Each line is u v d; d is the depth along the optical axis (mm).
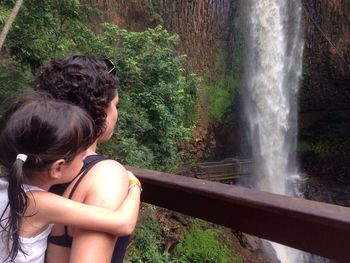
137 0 15953
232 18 18250
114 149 9039
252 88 18266
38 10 8320
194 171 15734
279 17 18234
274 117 18500
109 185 1091
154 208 10508
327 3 17859
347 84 18422
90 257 1017
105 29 11344
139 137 10625
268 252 12773
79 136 1015
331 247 1212
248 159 17469
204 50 17875
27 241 1047
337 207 1197
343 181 18328
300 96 19047
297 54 18625
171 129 10992
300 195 17828
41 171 1034
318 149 19188
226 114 17844
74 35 9648
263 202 1323
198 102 16734
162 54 10812
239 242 12516
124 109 9719
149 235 9570
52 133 971
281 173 18500
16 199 996
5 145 1004
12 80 7969
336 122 19578
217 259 11289
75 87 1126
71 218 1033
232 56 18281
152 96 10461
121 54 10203
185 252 11258
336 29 17953
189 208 1723
